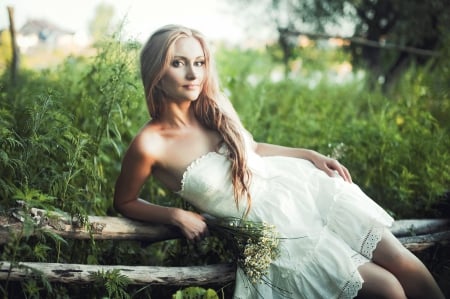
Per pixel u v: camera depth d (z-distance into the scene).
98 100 3.55
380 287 2.61
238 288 2.76
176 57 2.79
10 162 2.78
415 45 6.98
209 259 3.25
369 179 3.99
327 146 4.22
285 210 2.81
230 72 5.75
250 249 2.73
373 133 4.23
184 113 2.89
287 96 6.10
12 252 2.60
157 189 3.81
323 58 7.73
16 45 4.73
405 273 2.78
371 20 7.29
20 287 2.69
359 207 2.85
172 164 2.86
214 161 2.83
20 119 3.37
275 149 3.32
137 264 3.28
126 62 3.31
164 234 2.90
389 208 3.83
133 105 3.55
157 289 3.00
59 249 2.73
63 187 2.84
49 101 2.94
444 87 4.87
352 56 7.51
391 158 4.00
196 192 2.82
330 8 7.39
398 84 6.43
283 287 2.72
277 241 2.73
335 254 2.67
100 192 3.38
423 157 4.02
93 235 2.76
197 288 2.76
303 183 2.96
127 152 2.84
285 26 7.75
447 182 3.93
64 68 4.39
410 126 4.35
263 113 5.45
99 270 2.63
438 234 3.41
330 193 2.93
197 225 2.81
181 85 2.79
